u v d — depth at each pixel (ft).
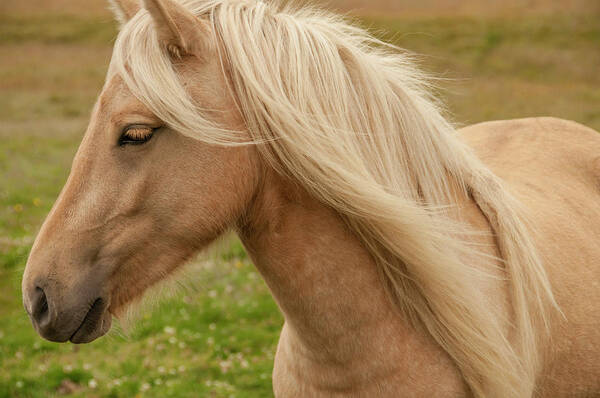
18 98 65.87
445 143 8.55
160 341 22.90
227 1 7.93
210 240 7.98
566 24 86.53
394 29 84.69
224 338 22.95
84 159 7.56
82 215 7.53
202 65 7.47
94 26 96.32
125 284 7.87
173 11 7.32
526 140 12.84
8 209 35.40
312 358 8.68
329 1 10.18
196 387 19.76
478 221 8.81
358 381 8.47
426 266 7.90
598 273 10.60
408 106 8.21
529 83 66.44
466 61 74.18
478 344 8.20
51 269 7.53
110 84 7.50
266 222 8.00
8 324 24.09
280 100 7.39
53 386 19.98
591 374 10.36
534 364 9.03
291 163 7.57
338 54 7.89
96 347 22.62
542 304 9.08
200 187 7.53
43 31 93.76
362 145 7.80
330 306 8.23
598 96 61.16
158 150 7.43
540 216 10.38
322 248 8.10
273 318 24.23
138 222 7.61
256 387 19.95
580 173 12.28
